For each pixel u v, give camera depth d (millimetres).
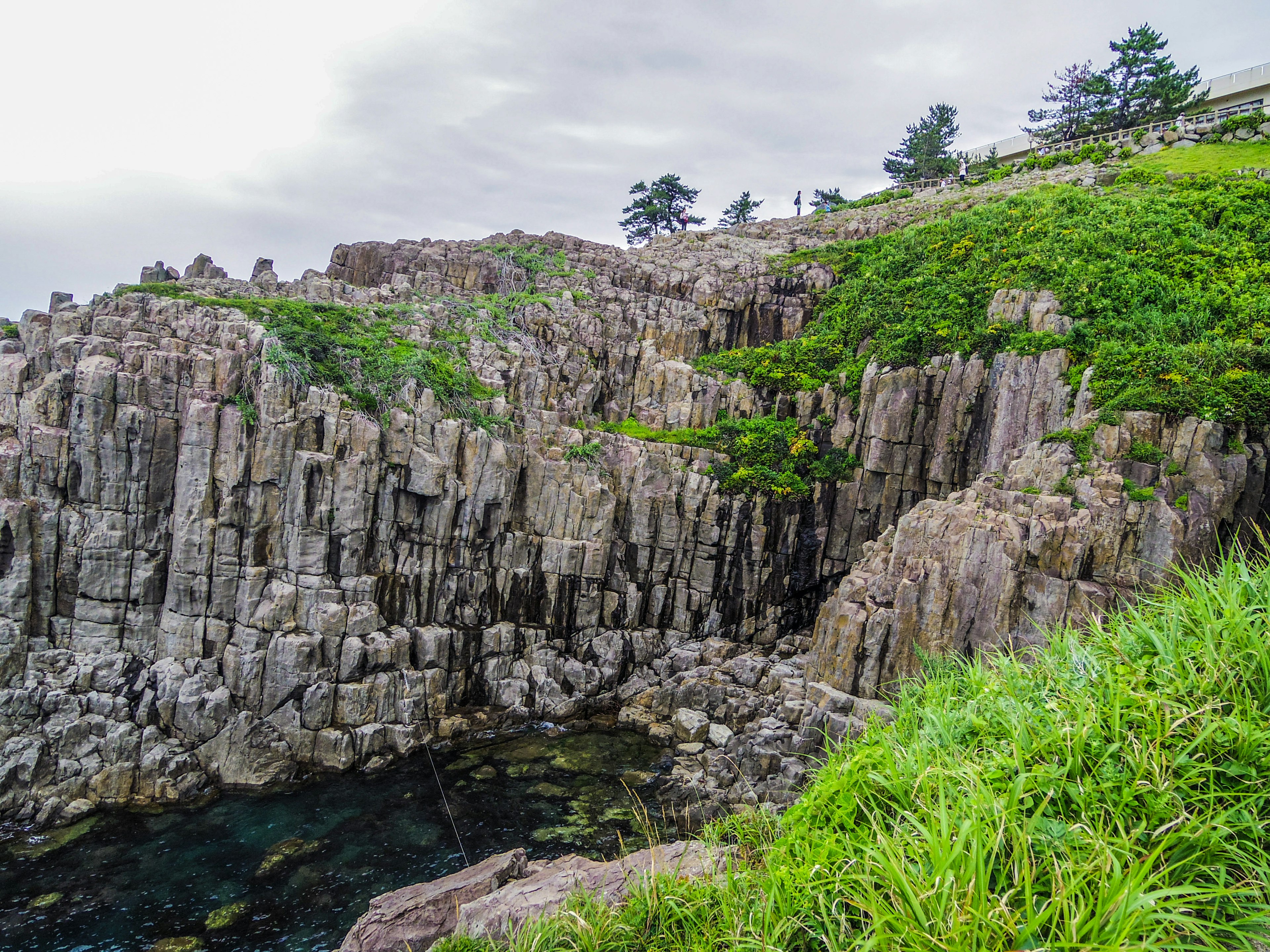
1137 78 68625
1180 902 5934
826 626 30891
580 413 43250
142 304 32062
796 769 26906
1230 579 8742
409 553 32875
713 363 47156
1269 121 56000
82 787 26234
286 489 29641
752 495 39469
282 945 20312
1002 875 6344
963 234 47156
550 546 36531
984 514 28578
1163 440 28484
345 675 30016
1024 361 34250
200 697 27938
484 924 11383
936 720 9172
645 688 36812
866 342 43281
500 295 48781
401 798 27750
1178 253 37875
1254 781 6531
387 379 33531
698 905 8578
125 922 21094
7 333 32438
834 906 6852
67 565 27984
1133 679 7918
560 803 27734
